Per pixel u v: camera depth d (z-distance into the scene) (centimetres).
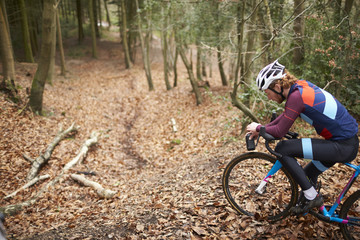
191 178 500
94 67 2427
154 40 3672
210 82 1769
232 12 841
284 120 233
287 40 607
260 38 729
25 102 995
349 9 560
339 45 556
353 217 252
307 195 248
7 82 971
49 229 394
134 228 334
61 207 493
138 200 455
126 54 2403
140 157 833
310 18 555
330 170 400
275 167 280
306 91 229
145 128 1119
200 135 909
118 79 2008
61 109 1153
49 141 805
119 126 1136
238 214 313
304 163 409
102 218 397
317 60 595
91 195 541
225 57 654
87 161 739
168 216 345
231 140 721
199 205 353
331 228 274
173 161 756
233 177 388
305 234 268
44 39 937
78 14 3147
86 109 1256
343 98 609
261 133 245
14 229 413
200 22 976
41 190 557
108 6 4109
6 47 1095
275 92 247
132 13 2472
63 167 677
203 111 1149
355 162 418
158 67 2498
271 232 276
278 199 303
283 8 668
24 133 808
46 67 977
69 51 2889
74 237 339
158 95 1580
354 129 230
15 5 1877
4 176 600
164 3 945
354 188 342
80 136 927
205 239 282
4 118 847
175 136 980
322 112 224
